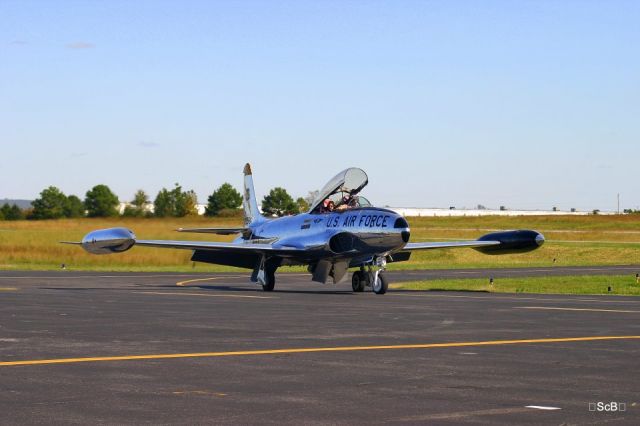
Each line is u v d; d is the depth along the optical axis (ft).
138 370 42.09
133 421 30.99
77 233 239.91
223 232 134.00
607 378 40.50
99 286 121.60
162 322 66.13
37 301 87.45
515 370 42.78
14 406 33.45
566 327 64.28
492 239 119.55
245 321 67.51
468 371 42.39
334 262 114.93
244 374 41.06
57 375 40.47
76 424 30.48
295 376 40.60
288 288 125.90
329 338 56.03
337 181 118.52
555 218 481.05
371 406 33.73
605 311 79.66
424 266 204.54
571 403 34.42
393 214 107.04
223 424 30.63
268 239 126.31
